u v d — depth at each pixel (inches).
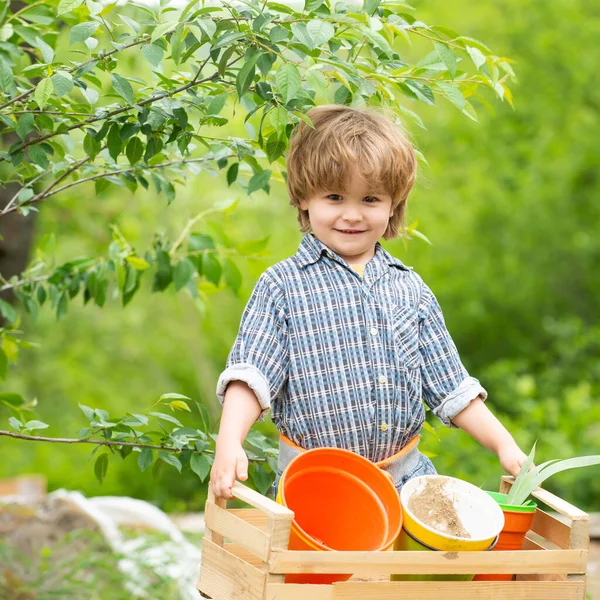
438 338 124.6
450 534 102.6
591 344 519.2
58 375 629.9
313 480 106.9
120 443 135.3
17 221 219.5
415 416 120.1
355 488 106.6
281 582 94.3
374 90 118.6
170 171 156.5
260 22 109.7
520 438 357.1
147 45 112.8
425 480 108.3
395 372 118.6
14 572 194.9
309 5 111.9
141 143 130.1
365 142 118.2
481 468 313.3
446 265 631.8
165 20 125.0
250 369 112.2
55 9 157.6
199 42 112.9
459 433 320.2
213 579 104.7
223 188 531.5
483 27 598.2
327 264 121.3
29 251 224.8
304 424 116.3
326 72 116.0
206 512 107.4
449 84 122.5
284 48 119.3
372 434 116.9
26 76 124.8
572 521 104.9
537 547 112.7
